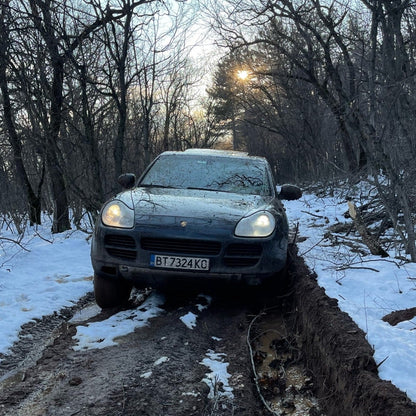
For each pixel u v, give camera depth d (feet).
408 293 12.78
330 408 8.69
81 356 10.32
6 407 8.20
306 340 11.79
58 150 26.81
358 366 8.14
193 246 12.55
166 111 48.32
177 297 15.02
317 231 26.76
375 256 18.04
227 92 73.20
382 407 6.72
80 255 23.38
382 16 16.49
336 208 36.99
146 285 13.44
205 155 18.52
